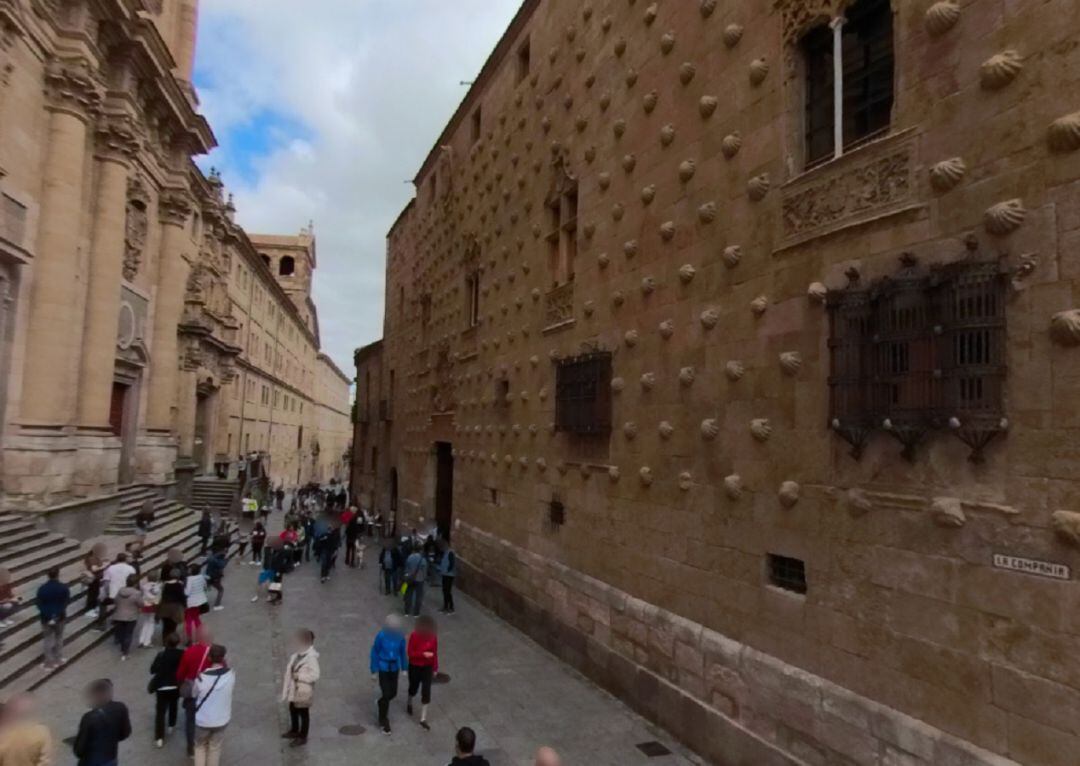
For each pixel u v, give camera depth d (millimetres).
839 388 6902
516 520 16062
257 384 55156
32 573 13883
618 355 11742
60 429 17766
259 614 16531
